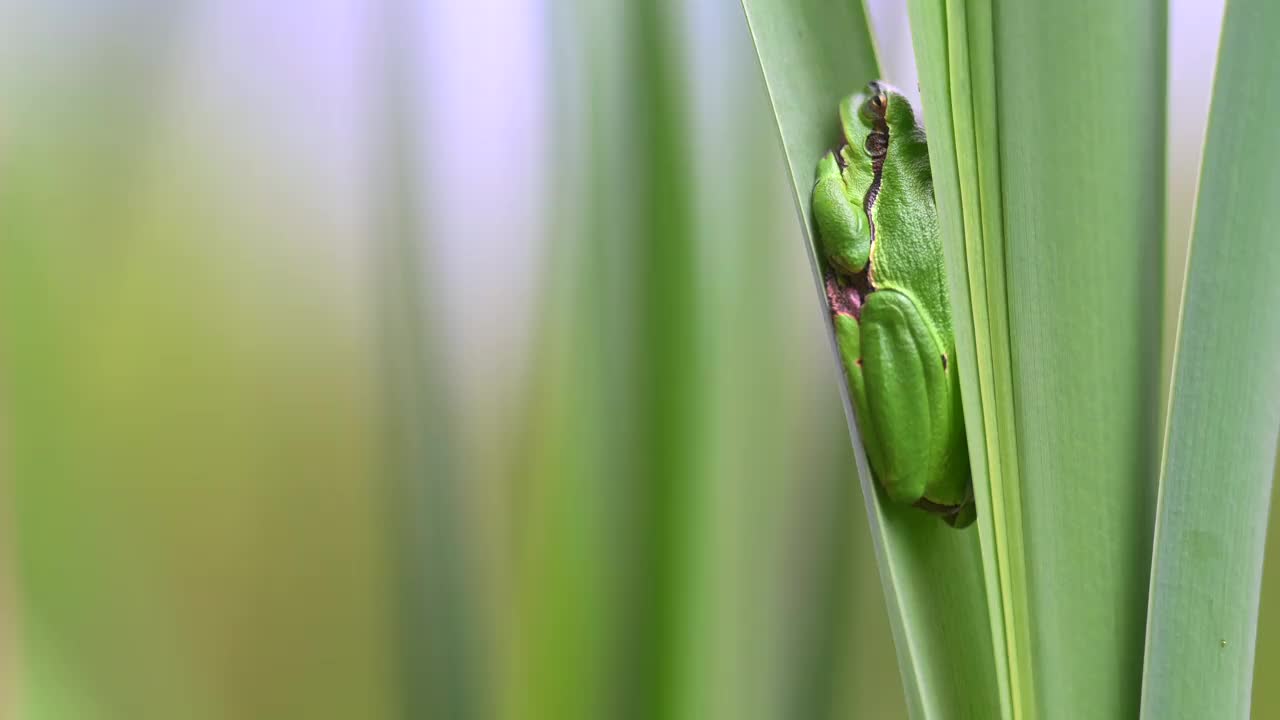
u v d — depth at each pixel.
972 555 0.27
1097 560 0.26
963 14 0.26
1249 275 0.25
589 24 0.32
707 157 0.33
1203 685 0.25
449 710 0.33
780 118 0.27
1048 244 0.26
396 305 0.33
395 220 0.33
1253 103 0.25
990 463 0.26
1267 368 0.25
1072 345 0.26
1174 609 0.25
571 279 0.33
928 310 0.28
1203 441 0.25
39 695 0.33
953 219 0.26
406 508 0.33
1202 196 0.25
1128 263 0.26
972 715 0.26
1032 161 0.26
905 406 0.27
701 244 0.33
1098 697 0.26
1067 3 0.26
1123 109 0.26
